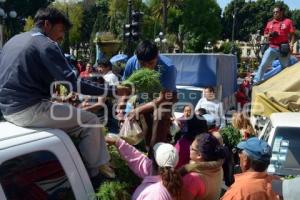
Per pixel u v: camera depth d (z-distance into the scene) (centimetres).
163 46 4428
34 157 276
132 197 343
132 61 457
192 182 373
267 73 1186
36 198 272
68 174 295
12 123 318
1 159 257
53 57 306
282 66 1158
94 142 325
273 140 598
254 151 379
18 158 266
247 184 374
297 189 276
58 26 330
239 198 370
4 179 255
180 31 6481
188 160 447
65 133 307
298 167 568
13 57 311
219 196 409
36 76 309
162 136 423
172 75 443
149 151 387
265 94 808
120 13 4869
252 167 384
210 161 387
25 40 313
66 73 309
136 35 1983
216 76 1617
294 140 591
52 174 285
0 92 315
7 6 5372
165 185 335
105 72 957
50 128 310
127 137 397
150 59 420
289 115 668
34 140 283
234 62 1939
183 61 1661
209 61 1630
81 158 317
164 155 341
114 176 344
